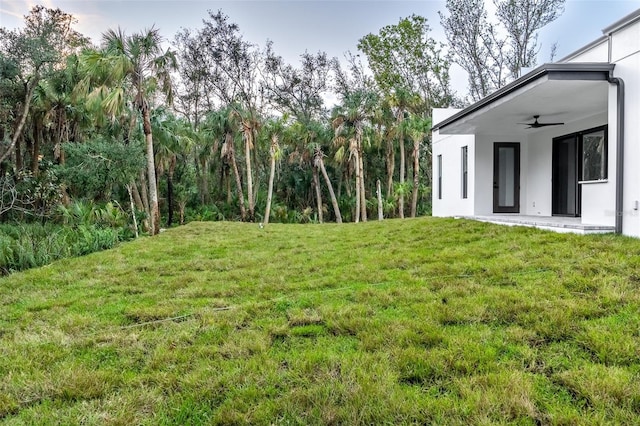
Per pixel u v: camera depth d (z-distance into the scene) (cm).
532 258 498
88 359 299
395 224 1028
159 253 832
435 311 351
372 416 208
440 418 202
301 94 2572
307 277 549
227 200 2252
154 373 269
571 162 892
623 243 496
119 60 1094
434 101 2558
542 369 247
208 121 2020
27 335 358
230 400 230
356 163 1997
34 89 1398
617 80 548
